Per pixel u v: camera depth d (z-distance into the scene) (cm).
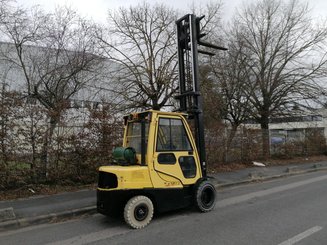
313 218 699
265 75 2183
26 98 1111
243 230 622
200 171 784
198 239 576
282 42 2167
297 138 2448
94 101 1442
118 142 1159
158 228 650
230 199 948
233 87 2016
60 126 1056
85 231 650
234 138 1802
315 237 570
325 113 2383
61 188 1029
